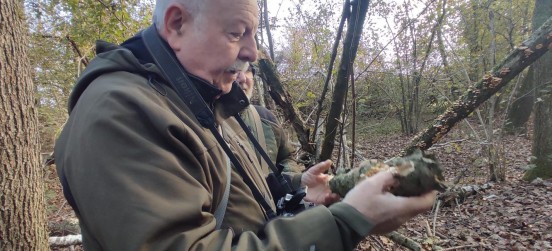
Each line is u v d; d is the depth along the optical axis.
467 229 5.07
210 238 0.81
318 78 4.11
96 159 0.78
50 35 5.10
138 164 0.78
